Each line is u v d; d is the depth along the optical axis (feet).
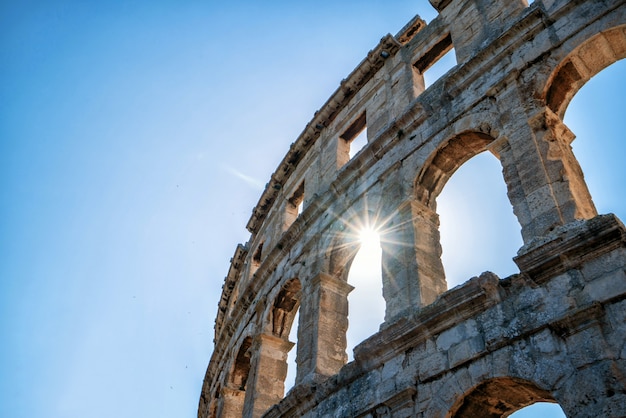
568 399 39.60
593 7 59.26
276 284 89.10
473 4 79.41
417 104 72.33
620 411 36.60
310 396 62.08
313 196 90.89
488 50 67.15
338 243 78.18
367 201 74.13
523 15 65.26
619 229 41.91
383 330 55.26
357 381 56.80
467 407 47.44
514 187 54.08
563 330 42.16
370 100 91.56
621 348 38.83
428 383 49.44
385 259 64.08
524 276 46.57
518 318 45.60
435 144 67.82
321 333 69.26
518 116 58.65
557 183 51.08
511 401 47.39
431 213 65.82
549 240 45.19
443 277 60.70
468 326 49.06
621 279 41.04
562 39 60.23
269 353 83.10
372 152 77.77
